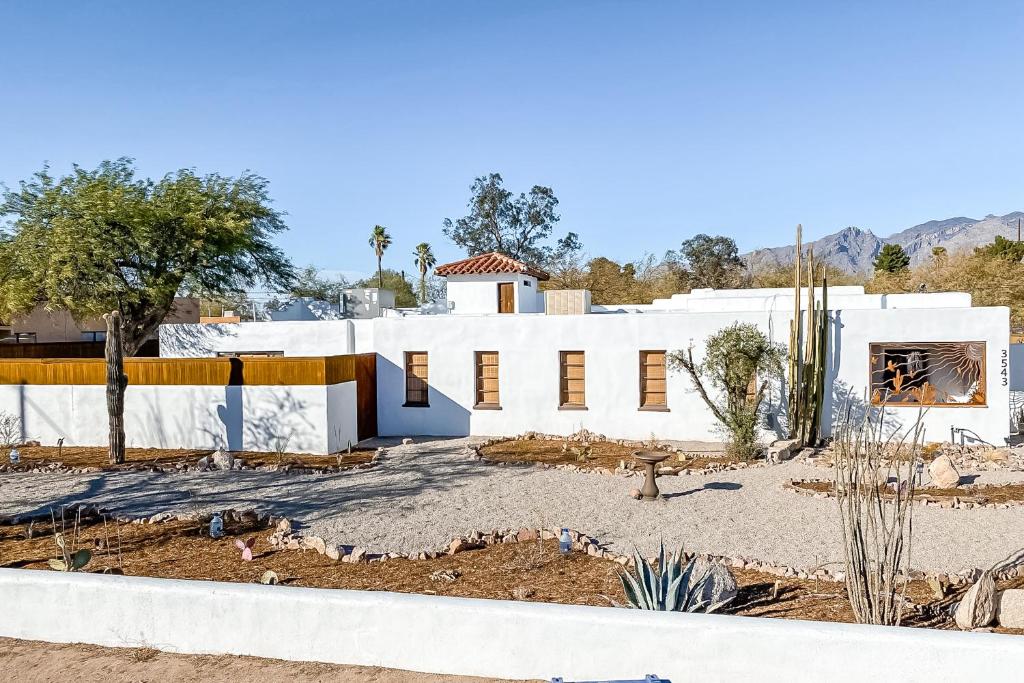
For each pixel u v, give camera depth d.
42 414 19.38
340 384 18.44
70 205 23.42
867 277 58.47
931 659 4.86
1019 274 44.44
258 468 15.80
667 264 61.97
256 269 28.31
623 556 9.37
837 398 18.16
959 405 17.48
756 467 15.38
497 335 20.28
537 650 5.42
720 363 17.38
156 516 11.45
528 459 16.45
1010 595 6.82
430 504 12.40
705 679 5.18
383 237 76.19
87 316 25.66
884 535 6.50
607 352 19.58
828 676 5.02
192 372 18.44
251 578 8.52
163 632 6.13
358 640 5.75
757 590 8.04
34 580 6.39
